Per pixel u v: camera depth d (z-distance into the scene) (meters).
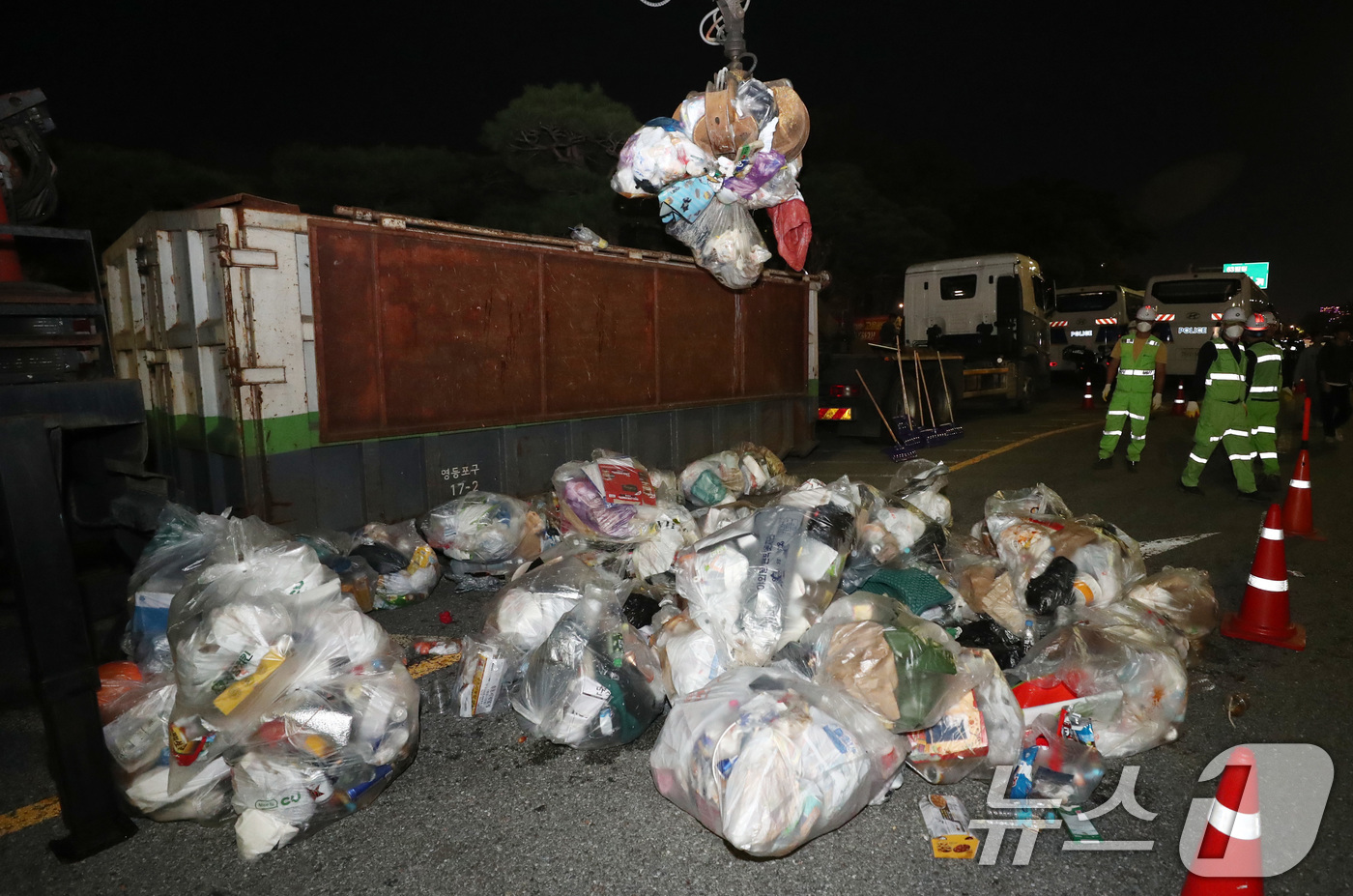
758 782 2.28
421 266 5.11
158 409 5.02
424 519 4.92
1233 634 4.00
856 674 2.70
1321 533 5.92
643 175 3.92
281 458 4.50
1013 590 3.71
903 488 5.14
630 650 3.13
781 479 6.86
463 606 4.67
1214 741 3.02
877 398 9.98
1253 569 4.00
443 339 5.26
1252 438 7.43
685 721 2.54
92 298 3.61
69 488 3.74
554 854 2.46
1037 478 8.07
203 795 2.57
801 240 4.32
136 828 2.61
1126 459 9.20
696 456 7.41
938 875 2.33
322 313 4.64
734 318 7.73
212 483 4.58
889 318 14.31
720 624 3.17
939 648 2.76
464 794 2.79
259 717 2.54
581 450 6.28
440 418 5.28
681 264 7.00
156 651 2.94
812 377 8.97
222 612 2.58
